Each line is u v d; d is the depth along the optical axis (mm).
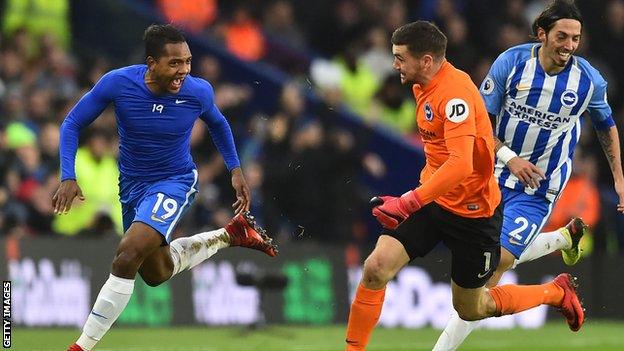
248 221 30141
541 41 29156
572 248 32281
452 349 29328
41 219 46906
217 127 29203
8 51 51750
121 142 28125
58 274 44906
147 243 26906
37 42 54781
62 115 50719
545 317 51906
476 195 26250
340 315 50125
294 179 50062
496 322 50375
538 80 29500
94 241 45906
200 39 58500
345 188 51000
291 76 58750
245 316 47906
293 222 50281
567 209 56125
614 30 65125
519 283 52562
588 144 60688
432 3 63969
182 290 46781
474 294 27234
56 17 56969
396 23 63312
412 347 40812
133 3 59531
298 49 61000
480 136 25656
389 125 60531
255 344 40875
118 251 26969
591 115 30266
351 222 51031
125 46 59250
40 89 51125
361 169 54312
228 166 29734
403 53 25438
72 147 27219
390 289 49875
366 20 63156
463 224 26375
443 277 51062
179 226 48438
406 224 26469
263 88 58656
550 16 28641
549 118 29688
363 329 26516
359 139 56625
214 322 47219
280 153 50375
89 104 27453
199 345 40281
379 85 60750
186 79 27922
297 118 51062
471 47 63094
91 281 45594
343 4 64062
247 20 60188
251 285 44062
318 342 41844
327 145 50562
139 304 45875
